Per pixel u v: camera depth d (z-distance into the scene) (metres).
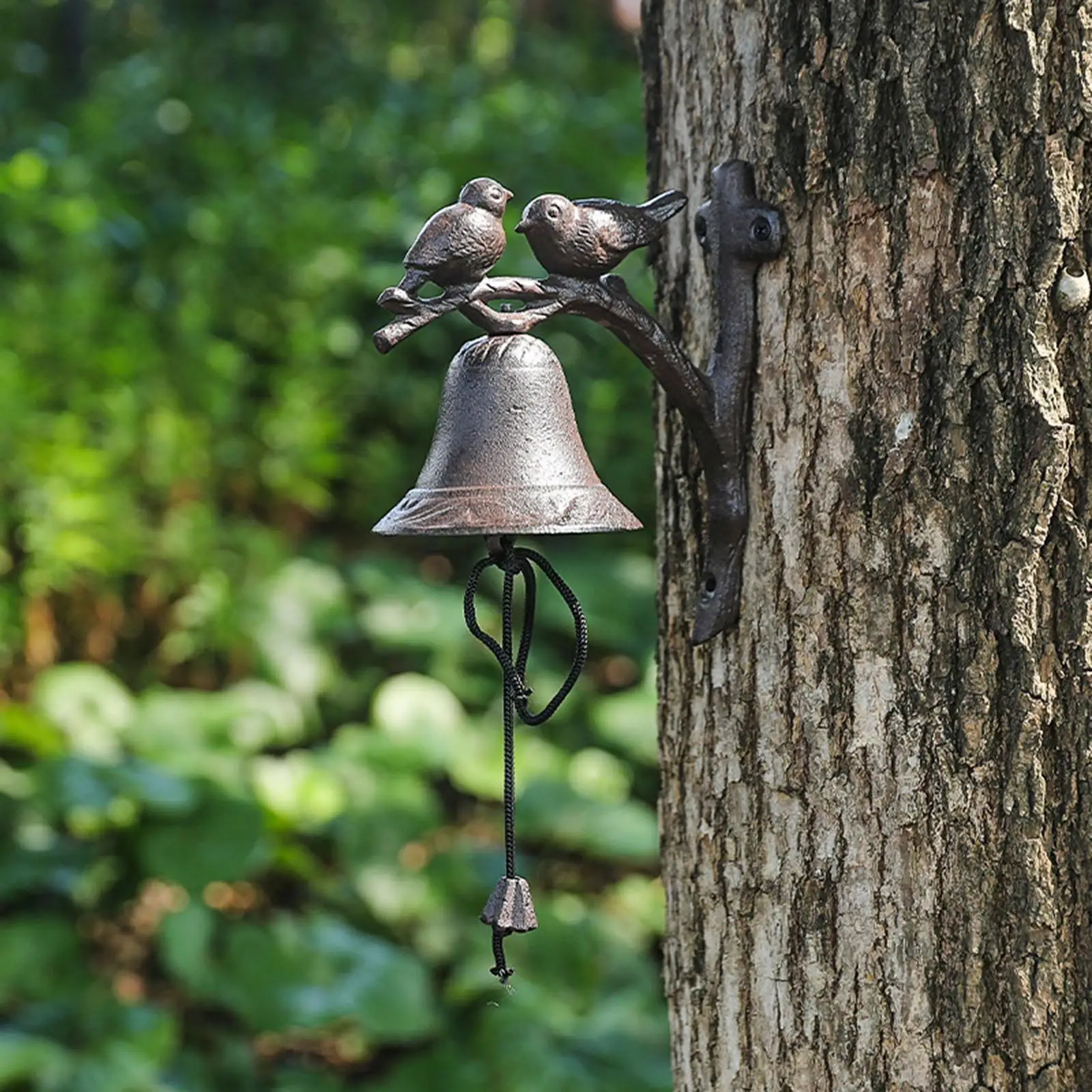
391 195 8.23
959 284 2.31
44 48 10.88
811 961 2.52
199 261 7.18
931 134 2.31
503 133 8.34
